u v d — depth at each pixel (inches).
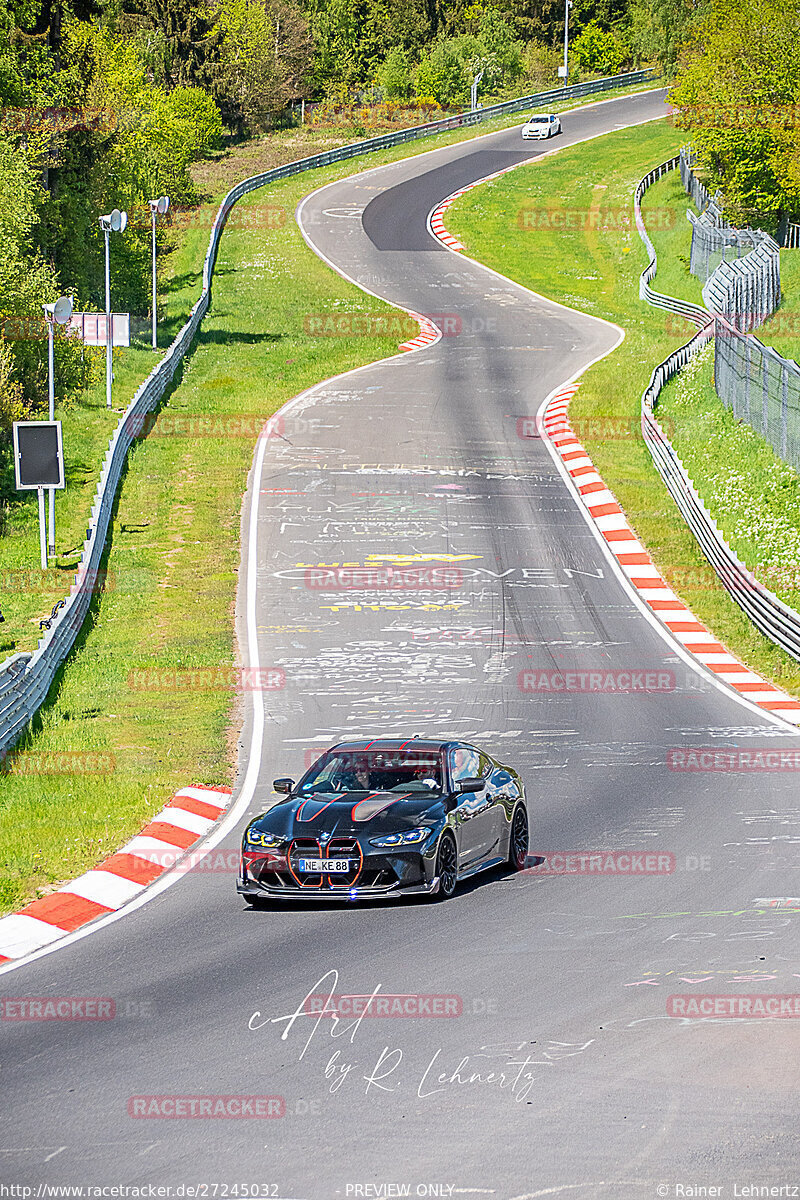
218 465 2236.7
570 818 896.3
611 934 627.8
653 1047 478.6
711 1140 401.4
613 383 2687.0
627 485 2119.8
